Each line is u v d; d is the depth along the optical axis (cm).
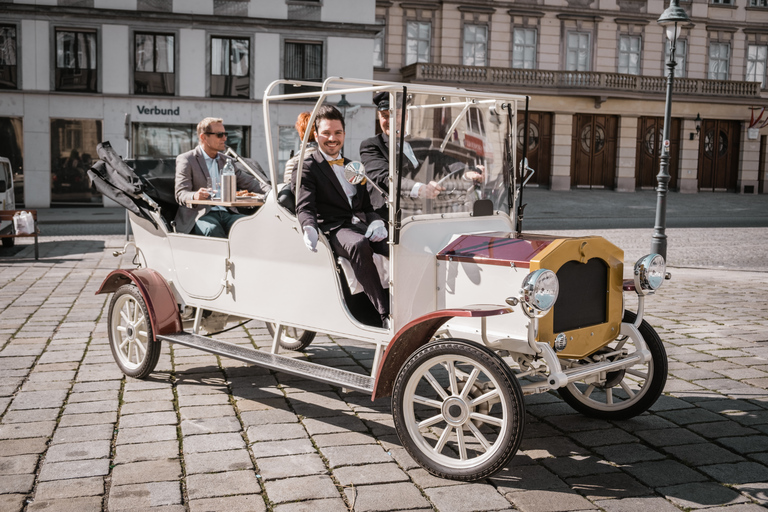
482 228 469
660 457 407
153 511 335
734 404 498
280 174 2720
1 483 364
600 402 480
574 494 359
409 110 412
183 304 566
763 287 1009
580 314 421
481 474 366
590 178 3628
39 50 2539
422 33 3484
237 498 350
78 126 2603
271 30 2705
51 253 1383
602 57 3650
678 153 3678
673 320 779
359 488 363
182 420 459
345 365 598
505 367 361
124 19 2584
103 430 439
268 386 535
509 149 492
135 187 573
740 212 2675
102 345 648
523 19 3550
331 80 435
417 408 496
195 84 2669
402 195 412
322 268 460
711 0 3725
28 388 521
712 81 3612
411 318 424
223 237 553
